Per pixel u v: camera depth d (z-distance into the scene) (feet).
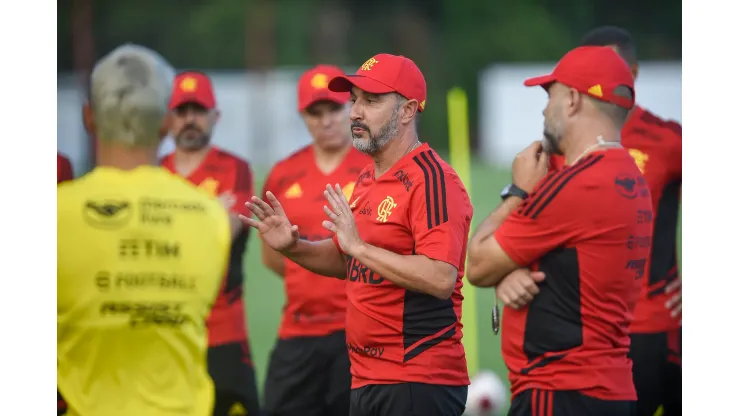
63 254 38.65
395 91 48.08
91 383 38.96
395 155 48.78
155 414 39.06
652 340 60.44
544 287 47.85
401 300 47.16
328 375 66.44
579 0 484.74
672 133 60.75
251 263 165.58
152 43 454.40
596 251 46.83
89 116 40.88
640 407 61.21
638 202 47.85
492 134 408.87
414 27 455.63
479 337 108.78
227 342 66.28
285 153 387.55
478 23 472.85
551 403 47.26
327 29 443.73
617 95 48.19
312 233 67.46
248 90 392.88
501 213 51.03
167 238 39.37
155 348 39.27
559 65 49.32
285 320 68.28
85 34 401.70
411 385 47.09
